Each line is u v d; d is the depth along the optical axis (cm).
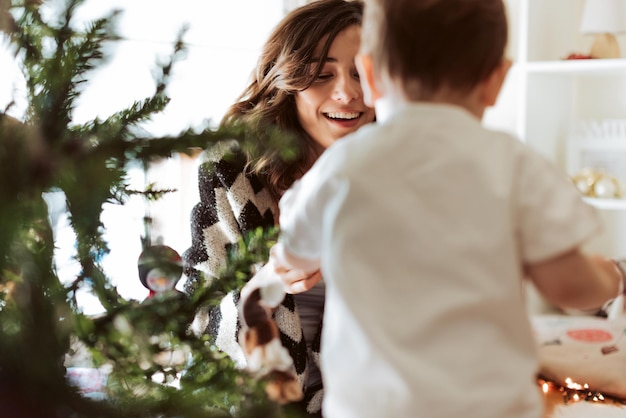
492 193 72
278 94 142
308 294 143
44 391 55
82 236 61
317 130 143
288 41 140
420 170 72
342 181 73
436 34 77
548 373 162
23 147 54
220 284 67
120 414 56
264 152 65
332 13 138
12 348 55
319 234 77
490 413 68
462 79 78
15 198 54
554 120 227
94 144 59
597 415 144
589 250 235
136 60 228
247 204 141
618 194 208
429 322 69
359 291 71
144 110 63
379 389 69
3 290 58
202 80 256
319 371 144
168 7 239
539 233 73
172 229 233
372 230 71
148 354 60
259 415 61
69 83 59
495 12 79
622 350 164
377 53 80
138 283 163
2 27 58
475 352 69
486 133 76
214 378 63
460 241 70
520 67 216
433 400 67
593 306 78
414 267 70
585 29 205
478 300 69
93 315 63
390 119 77
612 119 228
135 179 72
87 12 105
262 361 87
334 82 139
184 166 234
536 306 229
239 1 262
